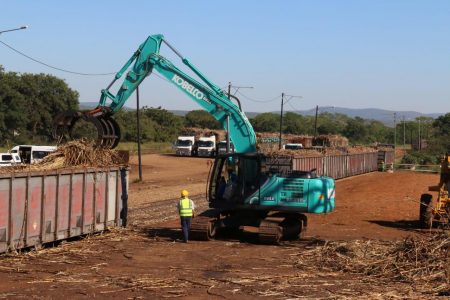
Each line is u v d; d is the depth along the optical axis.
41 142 78.50
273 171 20.48
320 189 19.77
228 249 18.11
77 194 17.91
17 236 15.42
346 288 12.95
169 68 21.02
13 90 79.38
